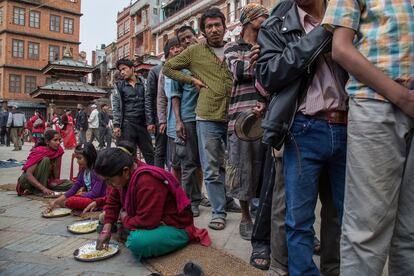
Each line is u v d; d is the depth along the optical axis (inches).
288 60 74.8
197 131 145.3
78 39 1856.5
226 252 114.7
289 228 82.3
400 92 62.9
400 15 65.6
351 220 68.1
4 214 166.7
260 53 83.0
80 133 608.4
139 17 1748.3
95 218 153.9
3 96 1683.1
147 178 112.2
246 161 126.0
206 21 144.5
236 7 1027.3
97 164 113.7
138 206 112.7
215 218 142.7
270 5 800.9
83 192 174.1
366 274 66.9
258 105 105.3
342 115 78.7
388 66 65.3
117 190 122.5
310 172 80.0
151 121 194.9
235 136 126.1
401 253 70.7
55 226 147.2
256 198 145.5
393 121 64.7
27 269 105.6
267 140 80.6
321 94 78.1
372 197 65.5
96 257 112.0
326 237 94.8
